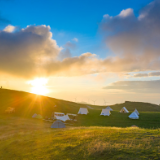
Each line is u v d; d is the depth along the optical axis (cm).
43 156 1098
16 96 9150
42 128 3628
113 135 1427
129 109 11794
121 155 914
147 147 1005
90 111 7344
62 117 5219
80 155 1008
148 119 5350
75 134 1681
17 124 4081
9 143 1723
